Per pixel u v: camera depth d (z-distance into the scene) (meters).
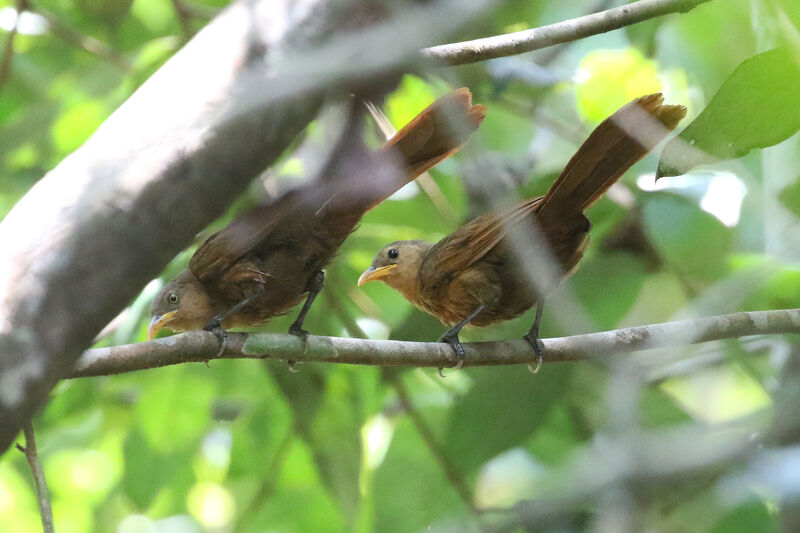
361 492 11.77
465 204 11.30
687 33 10.91
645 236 11.42
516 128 13.57
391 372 11.39
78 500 16.91
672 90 12.36
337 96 5.70
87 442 15.00
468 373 10.84
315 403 11.52
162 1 14.82
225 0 13.10
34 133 12.44
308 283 9.20
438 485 11.27
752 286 5.88
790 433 4.11
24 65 14.15
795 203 6.75
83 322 4.51
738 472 4.09
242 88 5.08
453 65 7.54
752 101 6.09
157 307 9.09
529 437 10.45
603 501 3.79
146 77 11.95
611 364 4.42
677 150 6.49
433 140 8.20
